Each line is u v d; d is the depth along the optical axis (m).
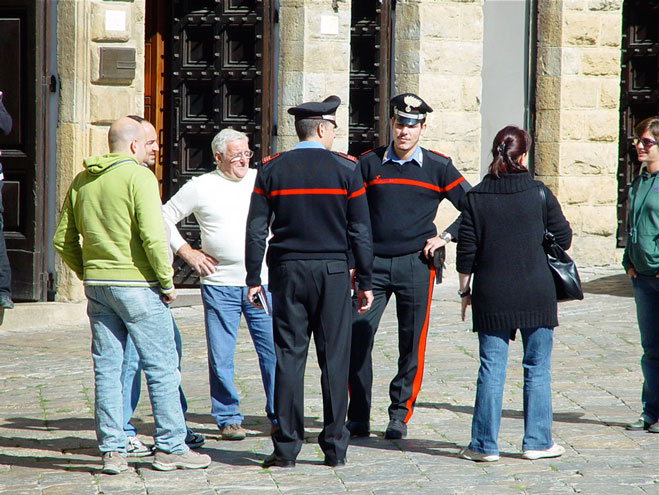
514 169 21.77
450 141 48.88
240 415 24.14
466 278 22.00
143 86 43.09
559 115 50.94
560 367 31.06
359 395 23.91
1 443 23.55
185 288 46.12
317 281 21.25
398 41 48.22
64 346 35.12
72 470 21.45
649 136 23.78
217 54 45.81
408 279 24.03
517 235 21.50
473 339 35.47
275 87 46.12
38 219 39.78
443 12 48.16
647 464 21.45
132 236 20.56
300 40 45.41
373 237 24.20
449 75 48.56
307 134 21.67
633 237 23.86
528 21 51.19
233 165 24.00
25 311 38.44
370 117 48.22
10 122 34.94
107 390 21.12
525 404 22.03
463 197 24.28
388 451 22.73
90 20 39.53
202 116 46.31
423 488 19.91
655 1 52.72
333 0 45.62
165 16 46.44
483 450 21.75
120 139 21.16
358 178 21.45
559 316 39.53
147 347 20.94
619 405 26.61
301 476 20.84
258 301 21.98
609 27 51.31
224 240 23.83
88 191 20.80
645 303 24.02
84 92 39.75
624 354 32.91
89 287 20.86
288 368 21.41
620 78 53.03
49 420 25.59
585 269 51.06
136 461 22.17
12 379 30.14
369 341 24.00
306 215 21.23
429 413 26.11
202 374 30.92
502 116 51.25
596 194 52.03
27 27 39.34
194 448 23.03
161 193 47.00
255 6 45.59
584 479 20.39
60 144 39.78
